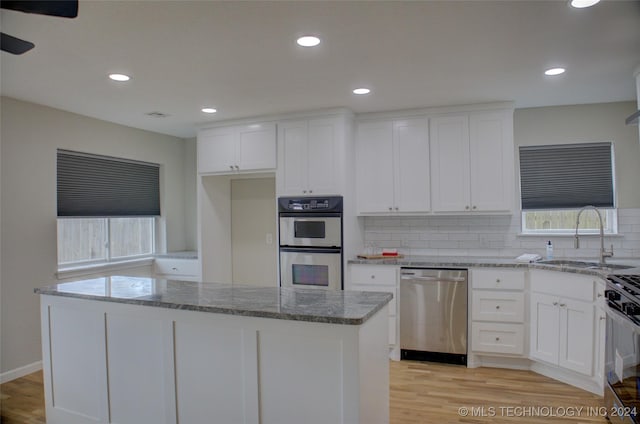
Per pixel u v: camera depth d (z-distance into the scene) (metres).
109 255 4.71
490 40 2.54
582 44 2.62
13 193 3.65
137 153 4.94
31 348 3.74
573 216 4.27
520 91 3.63
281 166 4.38
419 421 2.79
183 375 2.23
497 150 3.98
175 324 2.24
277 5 2.08
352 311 1.98
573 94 3.76
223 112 4.23
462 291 3.82
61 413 2.67
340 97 3.75
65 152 4.18
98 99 3.71
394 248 4.64
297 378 1.97
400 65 2.95
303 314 1.94
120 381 2.43
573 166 4.21
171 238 5.43
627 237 4.03
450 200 4.12
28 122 3.77
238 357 2.10
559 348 3.38
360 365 1.87
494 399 3.12
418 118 4.21
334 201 4.13
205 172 4.75
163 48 2.60
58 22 2.24
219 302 2.21
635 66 3.01
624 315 2.37
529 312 3.67
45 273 3.88
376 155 4.36
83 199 4.37
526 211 4.36
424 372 3.69
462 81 3.33
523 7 2.14
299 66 2.95
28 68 2.92
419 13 2.19
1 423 2.86
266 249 5.22
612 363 2.61
